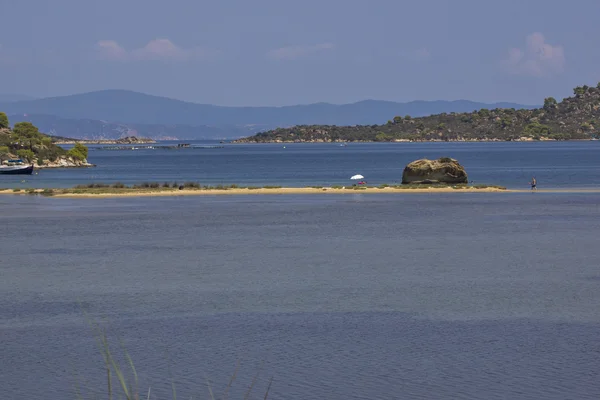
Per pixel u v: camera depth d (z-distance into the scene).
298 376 112.81
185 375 114.00
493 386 107.75
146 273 195.62
